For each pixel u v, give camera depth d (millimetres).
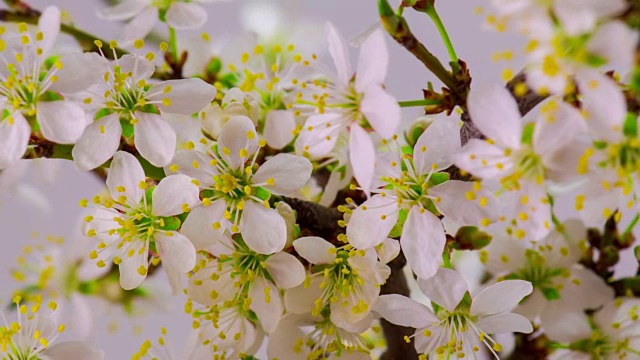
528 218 374
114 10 405
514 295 384
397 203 382
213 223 384
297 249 384
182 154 385
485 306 385
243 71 412
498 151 372
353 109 382
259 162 397
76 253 414
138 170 385
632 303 398
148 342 400
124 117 386
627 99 371
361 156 377
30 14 402
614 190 379
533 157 372
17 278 416
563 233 400
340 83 382
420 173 382
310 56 418
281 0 425
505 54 368
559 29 364
